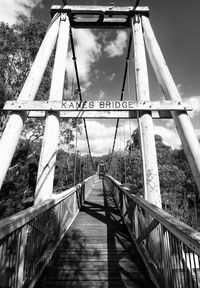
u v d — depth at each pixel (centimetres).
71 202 437
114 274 238
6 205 651
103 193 966
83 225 430
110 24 477
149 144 332
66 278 228
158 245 197
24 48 1037
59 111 330
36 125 1118
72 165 1623
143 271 244
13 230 149
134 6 411
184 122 313
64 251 299
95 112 351
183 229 131
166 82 336
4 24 986
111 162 1838
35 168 912
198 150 298
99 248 311
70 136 1255
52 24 395
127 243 331
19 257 167
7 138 285
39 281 222
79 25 471
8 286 155
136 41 397
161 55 362
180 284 145
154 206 213
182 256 142
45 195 306
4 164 274
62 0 402
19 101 301
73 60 626
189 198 1360
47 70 1045
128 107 318
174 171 1327
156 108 316
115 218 488
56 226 303
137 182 1048
